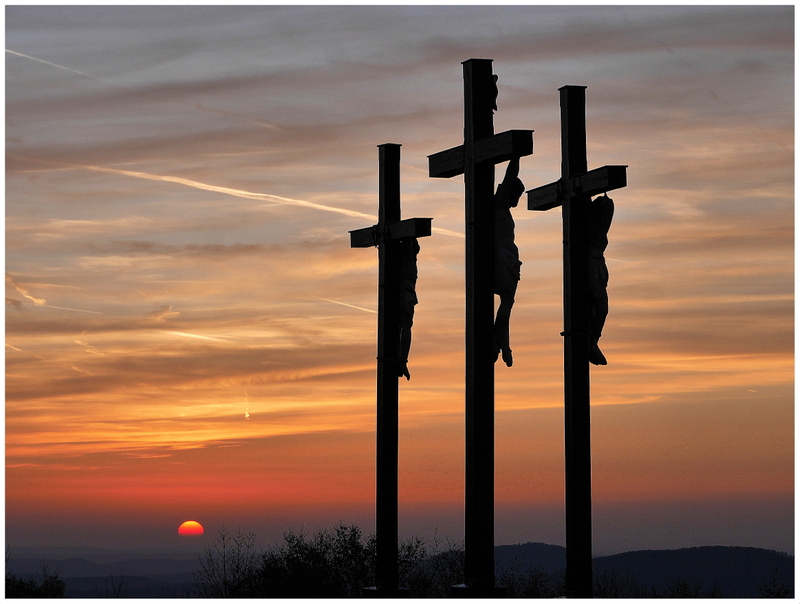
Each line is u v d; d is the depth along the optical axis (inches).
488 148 1170.6
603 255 1191.6
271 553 1546.5
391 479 1346.0
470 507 1162.6
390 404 1350.9
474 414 1167.0
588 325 1186.6
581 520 1157.1
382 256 1362.0
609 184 1141.7
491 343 1176.8
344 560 1535.4
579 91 1197.7
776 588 1551.4
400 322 1364.4
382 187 1373.0
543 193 1214.3
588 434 1167.0
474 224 1182.3
